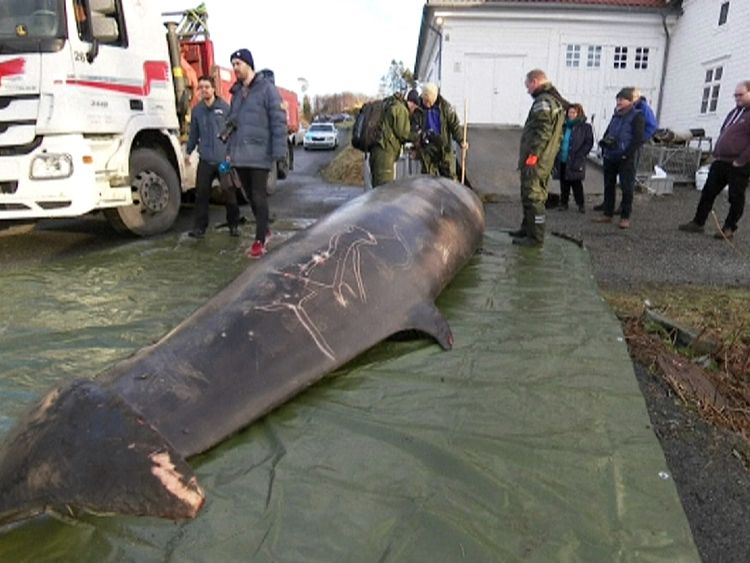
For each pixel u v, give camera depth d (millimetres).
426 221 4473
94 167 6250
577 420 2785
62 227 7938
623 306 4750
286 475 2359
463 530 2064
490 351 3527
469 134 17172
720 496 2486
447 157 7977
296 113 17031
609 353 3525
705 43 17188
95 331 3922
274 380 2791
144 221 7211
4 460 1949
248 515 2139
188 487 1903
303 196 11766
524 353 3504
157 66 7305
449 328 3688
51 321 4129
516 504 2209
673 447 2812
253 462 2438
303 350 2979
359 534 2051
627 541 2039
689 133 14414
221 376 2652
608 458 2492
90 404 2020
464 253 4914
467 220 5223
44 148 5969
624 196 7957
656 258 6418
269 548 1986
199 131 6898
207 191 7023
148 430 1983
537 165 6133
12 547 1985
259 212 6066
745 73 15391
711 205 7602
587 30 18922
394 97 7289
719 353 3783
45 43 5832
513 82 19328
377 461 2455
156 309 4355
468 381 3145
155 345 2742
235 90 6027
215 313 2934
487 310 4246
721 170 7238
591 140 9211
